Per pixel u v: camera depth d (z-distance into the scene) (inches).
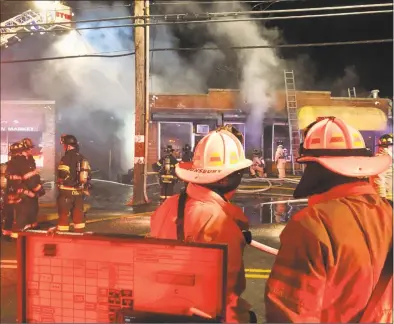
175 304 61.9
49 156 463.2
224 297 60.2
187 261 61.5
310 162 64.1
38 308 66.2
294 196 65.6
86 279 64.8
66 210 297.9
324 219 58.1
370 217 58.8
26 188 299.7
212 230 70.6
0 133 456.8
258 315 162.9
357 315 57.5
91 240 64.4
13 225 300.5
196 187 75.8
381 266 57.5
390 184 284.7
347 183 61.2
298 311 55.8
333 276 56.4
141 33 499.2
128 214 422.6
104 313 64.4
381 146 291.9
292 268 57.6
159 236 77.9
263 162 802.2
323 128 64.1
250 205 471.2
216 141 77.1
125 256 63.5
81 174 301.4
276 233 321.7
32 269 66.4
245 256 250.5
